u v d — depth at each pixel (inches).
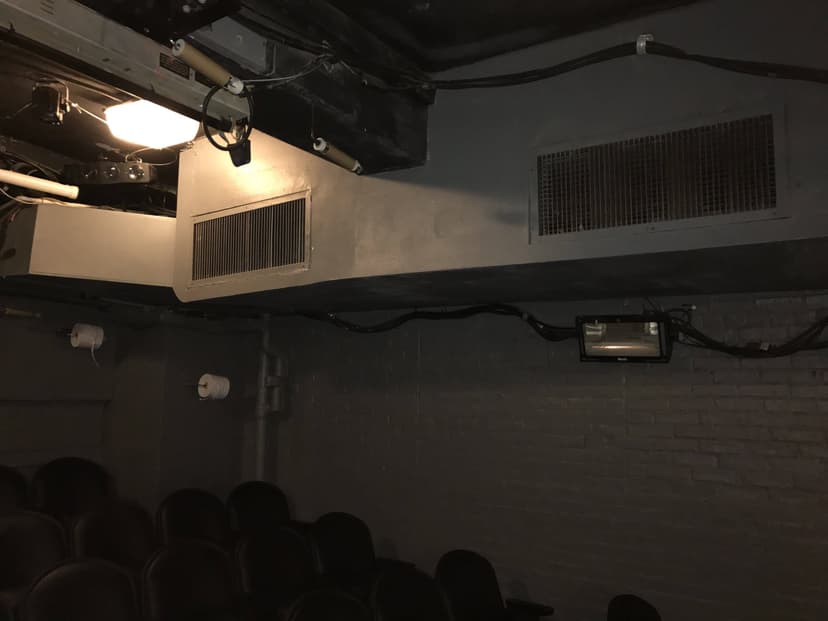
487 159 98.3
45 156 156.9
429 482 165.6
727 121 79.4
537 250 92.4
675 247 81.7
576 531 142.0
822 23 74.9
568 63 82.3
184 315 198.1
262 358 205.0
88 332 180.7
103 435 201.5
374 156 101.3
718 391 128.8
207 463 200.4
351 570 148.9
